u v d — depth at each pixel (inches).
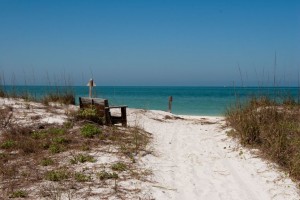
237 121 423.5
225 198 230.4
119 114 601.6
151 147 360.5
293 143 313.0
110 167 277.0
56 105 554.9
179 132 483.8
